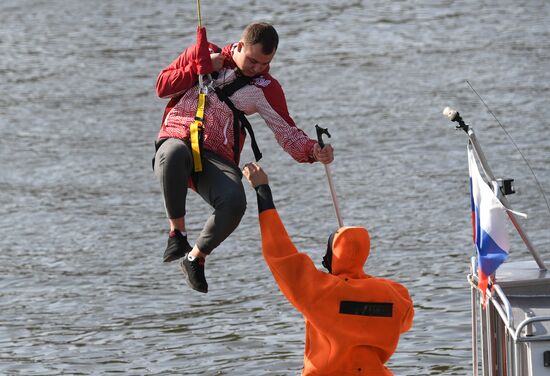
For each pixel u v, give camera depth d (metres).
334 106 83.31
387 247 51.12
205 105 21.14
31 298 46.38
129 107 86.56
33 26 122.38
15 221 58.50
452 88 87.06
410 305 21.73
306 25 117.12
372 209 57.59
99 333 41.84
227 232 20.75
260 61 21.02
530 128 73.12
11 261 51.72
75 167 69.69
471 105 80.94
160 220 57.84
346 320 21.25
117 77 97.88
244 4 129.38
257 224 55.88
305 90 89.25
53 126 81.06
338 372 21.45
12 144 76.12
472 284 24.55
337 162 67.62
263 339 40.31
